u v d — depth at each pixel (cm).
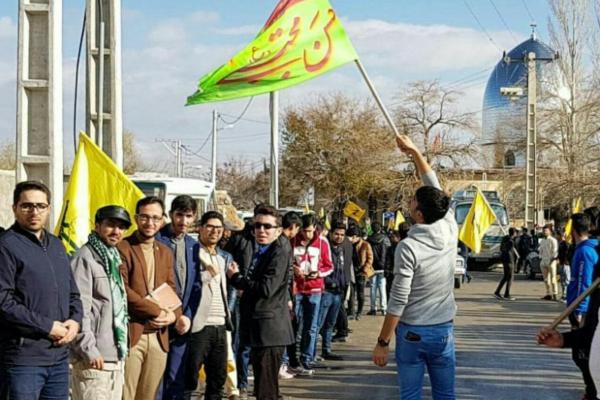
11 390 590
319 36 851
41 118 805
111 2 991
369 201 5619
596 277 719
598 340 530
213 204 1881
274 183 1920
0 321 586
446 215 653
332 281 1271
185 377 820
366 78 832
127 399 727
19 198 602
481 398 1029
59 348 609
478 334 1628
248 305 852
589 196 3922
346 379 1152
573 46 4209
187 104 871
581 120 4069
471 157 5494
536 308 2197
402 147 752
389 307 639
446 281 646
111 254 681
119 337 672
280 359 855
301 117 5494
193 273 823
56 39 803
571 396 1044
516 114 6725
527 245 3675
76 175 798
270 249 852
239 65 862
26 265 593
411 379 649
